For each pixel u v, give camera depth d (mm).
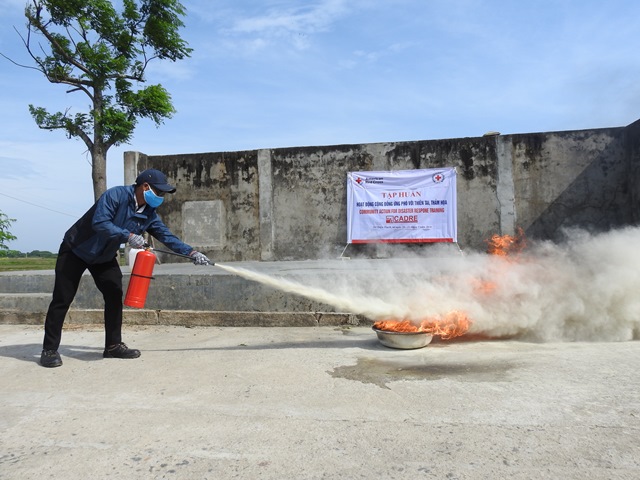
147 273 4902
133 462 2650
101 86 18656
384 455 2633
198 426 3121
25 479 2494
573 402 3305
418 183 11398
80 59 18469
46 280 8188
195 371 4387
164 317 6871
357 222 11680
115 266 5031
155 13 18594
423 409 3281
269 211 12023
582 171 10758
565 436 2783
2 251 15656
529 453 2598
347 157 11734
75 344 5750
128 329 6645
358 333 6008
